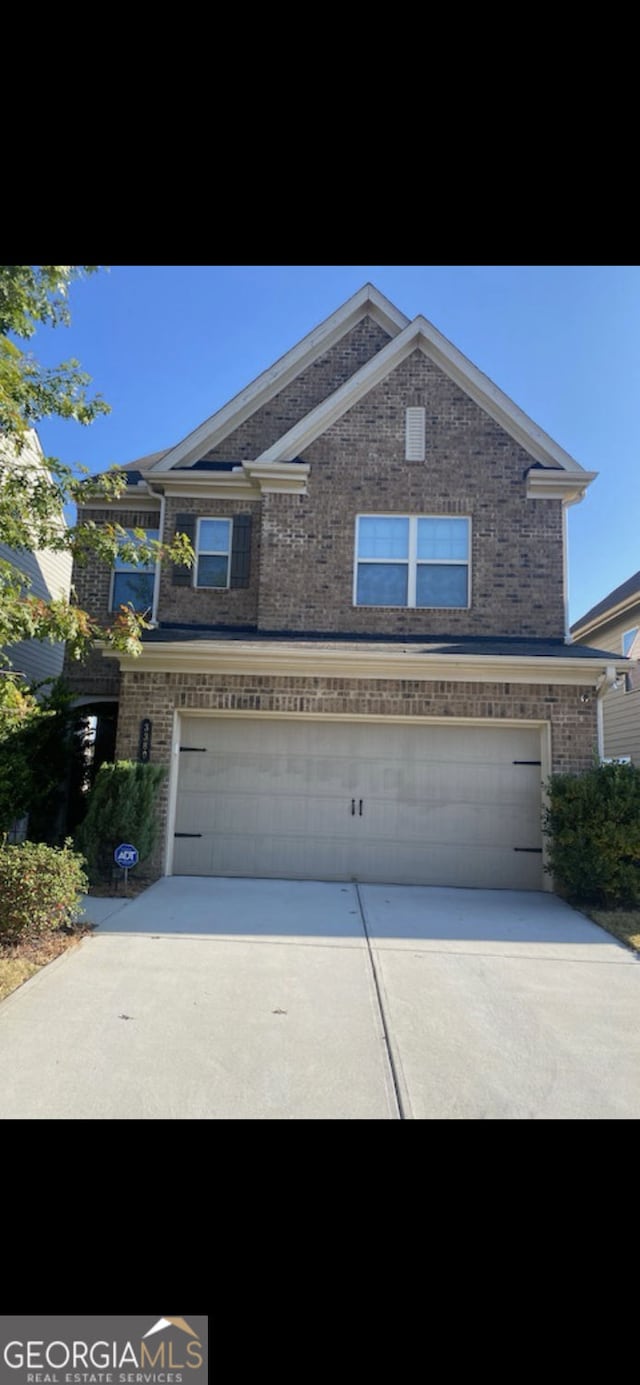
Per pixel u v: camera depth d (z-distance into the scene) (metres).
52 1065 3.93
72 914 6.51
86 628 6.95
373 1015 4.80
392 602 11.08
